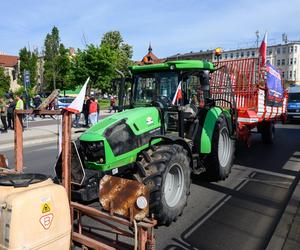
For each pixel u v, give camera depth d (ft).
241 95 29.50
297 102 69.46
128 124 14.99
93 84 116.26
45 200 9.34
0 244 8.79
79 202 13.38
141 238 10.43
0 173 12.50
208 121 20.20
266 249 12.52
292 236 13.44
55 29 248.32
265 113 32.68
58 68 183.21
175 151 14.82
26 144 41.88
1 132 51.93
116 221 10.92
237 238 13.89
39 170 27.04
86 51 114.32
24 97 73.87
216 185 21.22
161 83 19.04
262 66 29.01
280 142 39.50
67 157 10.88
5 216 8.72
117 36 151.53
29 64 224.94
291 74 278.26
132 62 149.59
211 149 20.26
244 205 17.66
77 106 10.79
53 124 64.59
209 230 14.67
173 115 18.17
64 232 9.92
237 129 25.48
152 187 13.58
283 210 16.89
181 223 15.43
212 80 29.19
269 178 22.85
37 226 9.07
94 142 13.82
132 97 20.13
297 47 274.36
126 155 14.64
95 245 10.91
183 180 15.43
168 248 13.08
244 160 28.76
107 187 11.18
